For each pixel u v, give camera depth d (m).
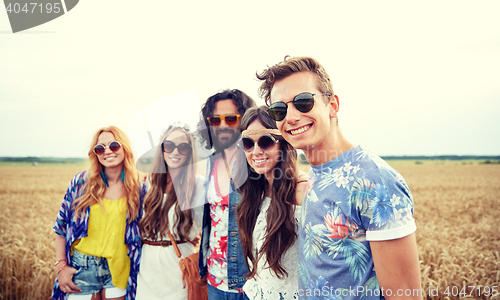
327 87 1.27
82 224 2.17
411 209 1.16
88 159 2.27
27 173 22.72
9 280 3.88
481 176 18.83
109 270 2.22
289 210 1.63
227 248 1.94
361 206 1.19
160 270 2.12
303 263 1.41
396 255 1.11
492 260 4.41
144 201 2.14
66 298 2.21
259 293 1.68
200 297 2.13
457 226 7.16
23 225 7.14
